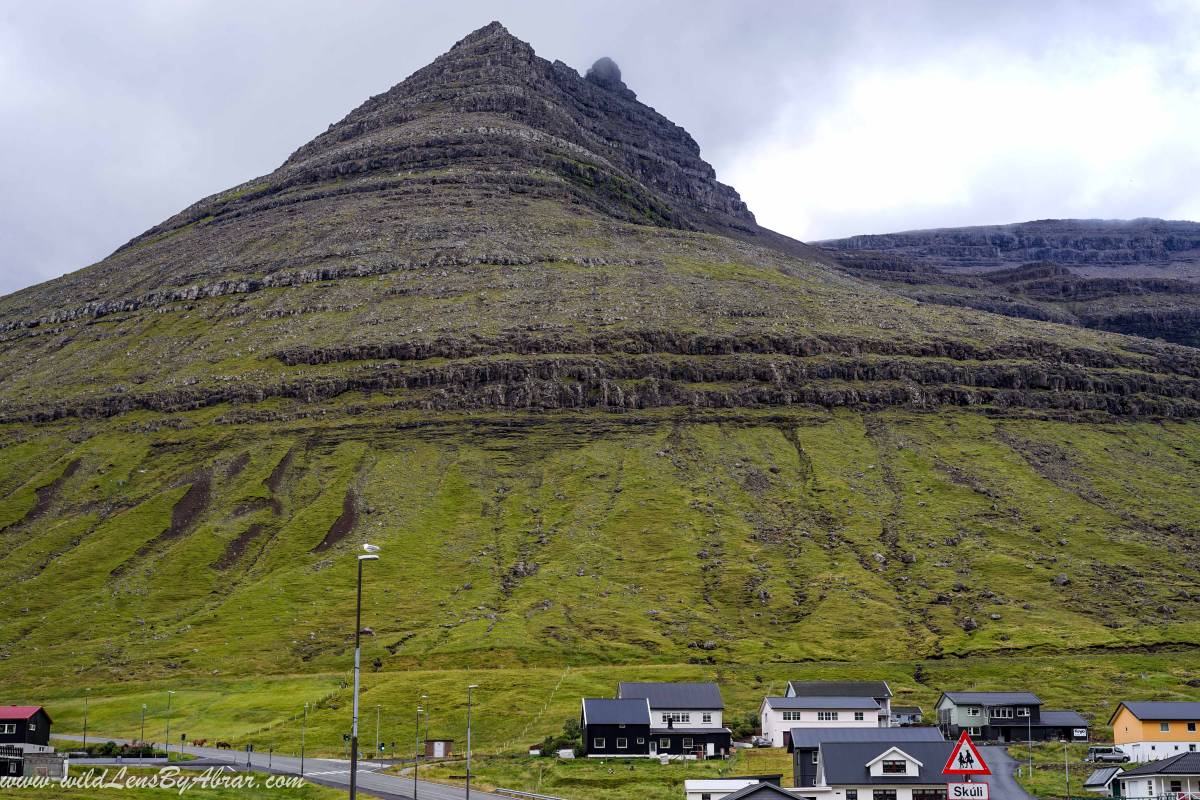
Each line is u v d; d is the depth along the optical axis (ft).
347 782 503.20
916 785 473.67
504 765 580.71
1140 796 483.92
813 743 520.83
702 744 624.18
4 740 585.22
